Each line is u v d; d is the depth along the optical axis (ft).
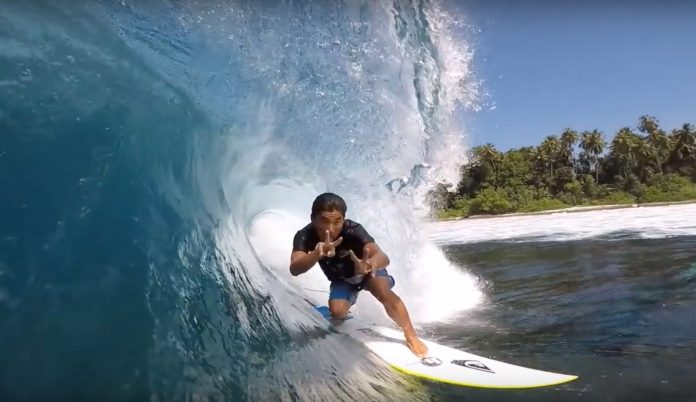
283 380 6.54
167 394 5.77
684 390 6.79
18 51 7.82
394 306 8.50
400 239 14.12
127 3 10.60
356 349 7.94
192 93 10.19
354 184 13.76
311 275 10.98
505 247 26.16
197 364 6.23
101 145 7.59
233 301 7.54
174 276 7.09
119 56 9.00
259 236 11.06
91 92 8.12
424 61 15.10
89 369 5.65
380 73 14.56
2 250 6.07
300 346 7.40
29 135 7.14
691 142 126.72
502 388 7.02
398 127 14.67
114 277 6.52
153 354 6.06
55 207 6.69
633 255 18.44
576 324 10.10
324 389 6.64
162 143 8.45
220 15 12.48
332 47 13.98
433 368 7.59
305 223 12.39
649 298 11.77
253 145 11.77
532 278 15.39
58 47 8.28
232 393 6.09
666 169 129.49
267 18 13.20
